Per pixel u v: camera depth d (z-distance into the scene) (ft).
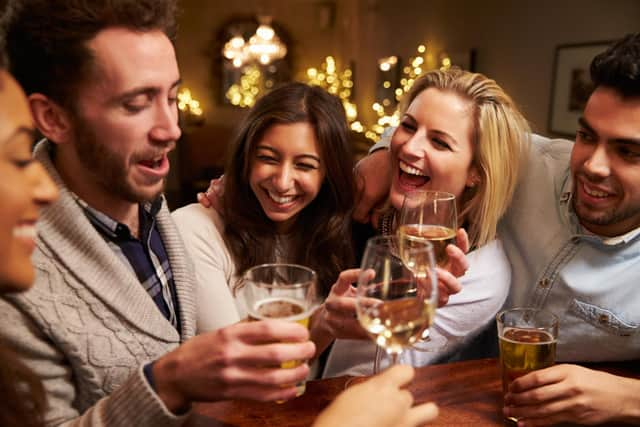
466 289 5.11
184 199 26.22
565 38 14.07
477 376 4.19
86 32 3.20
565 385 3.60
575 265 4.90
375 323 3.00
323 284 5.51
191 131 29.48
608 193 4.36
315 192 5.05
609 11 12.56
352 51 28.37
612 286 4.71
